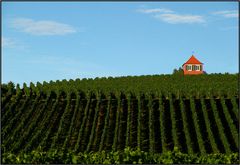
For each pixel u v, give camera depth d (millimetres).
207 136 90812
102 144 85000
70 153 45875
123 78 159125
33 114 108562
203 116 103938
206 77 157250
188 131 87875
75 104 116500
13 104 115062
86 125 99562
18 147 85688
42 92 125125
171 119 100438
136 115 106000
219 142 87500
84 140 89750
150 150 81500
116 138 85750
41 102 118562
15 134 92938
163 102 116500
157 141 89312
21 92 124188
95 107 113375
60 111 111125
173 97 119812
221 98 109250
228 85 121500
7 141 88250
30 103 117500
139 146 84188
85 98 121500
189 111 108812
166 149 81312
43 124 100438
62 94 125188
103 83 151750
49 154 44906
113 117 105188
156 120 102375
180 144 87312
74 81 153125
